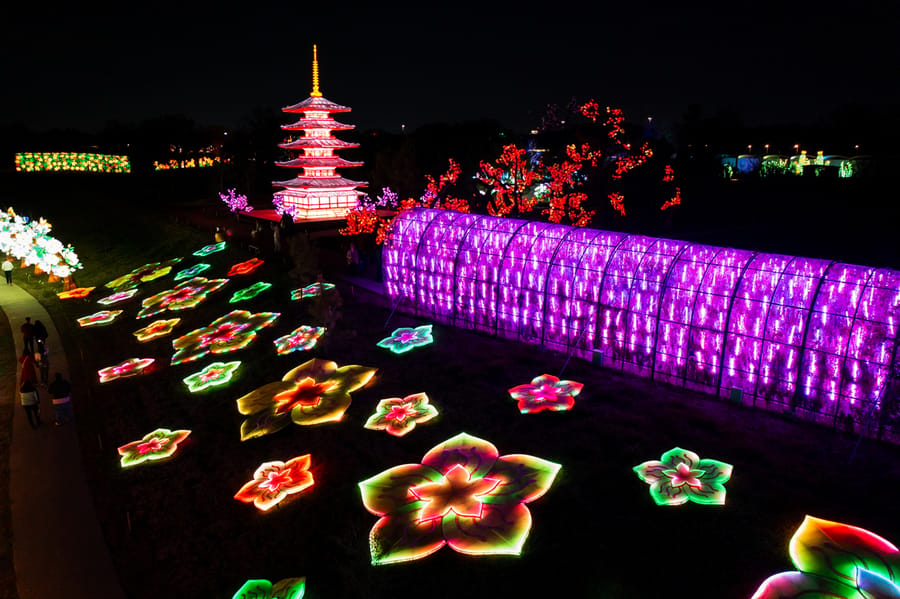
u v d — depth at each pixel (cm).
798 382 1739
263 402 2131
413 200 5116
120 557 1438
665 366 2012
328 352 2438
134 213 6291
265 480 1688
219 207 6750
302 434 1902
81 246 5781
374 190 6612
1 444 2020
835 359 1670
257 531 1494
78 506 1652
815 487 1421
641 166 4709
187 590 1323
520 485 1518
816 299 1708
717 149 7394
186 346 2762
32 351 2619
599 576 1216
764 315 1788
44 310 3831
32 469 1852
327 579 1311
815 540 1248
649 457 1584
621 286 2092
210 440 1956
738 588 1155
